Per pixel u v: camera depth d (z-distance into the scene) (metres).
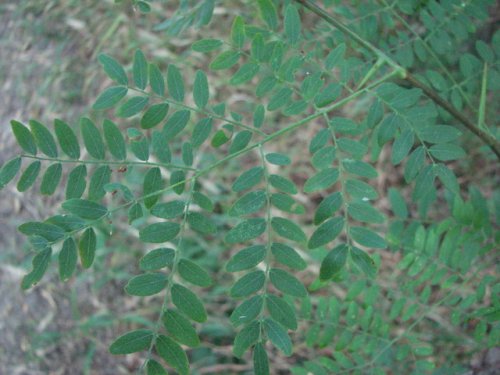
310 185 0.25
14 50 0.89
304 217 0.68
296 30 0.27
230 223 0.67
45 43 0.87
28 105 0.84
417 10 0.38
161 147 0.26
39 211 0.77
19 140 0.24
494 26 0.58
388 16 0.38
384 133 0.26
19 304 0.76
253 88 0.74
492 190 0.62
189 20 0.32
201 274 0.23
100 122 0.77
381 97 0.27
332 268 0.24
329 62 0.28
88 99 0.81
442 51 0.38
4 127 0.85
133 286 0.23
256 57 0.27
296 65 0.28
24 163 0.79
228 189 0.70
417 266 0.36
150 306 0.69
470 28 0.37
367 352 0.37
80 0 0.87
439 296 0.54
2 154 0.83
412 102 0.27
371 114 0.27
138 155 0.26
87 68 0.82
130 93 0.75
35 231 0.23
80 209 0.24
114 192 0.25
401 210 0.39
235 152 0.26
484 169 0.63
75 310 0.72
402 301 0.37
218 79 0.75
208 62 0.76
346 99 0.27
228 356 0.64
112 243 0.71
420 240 0.36
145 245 0.70
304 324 0.58
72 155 0.25
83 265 0.24
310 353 0.62
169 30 0.33
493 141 0.32
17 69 0.87
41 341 0.73
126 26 0.82
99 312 0.71
